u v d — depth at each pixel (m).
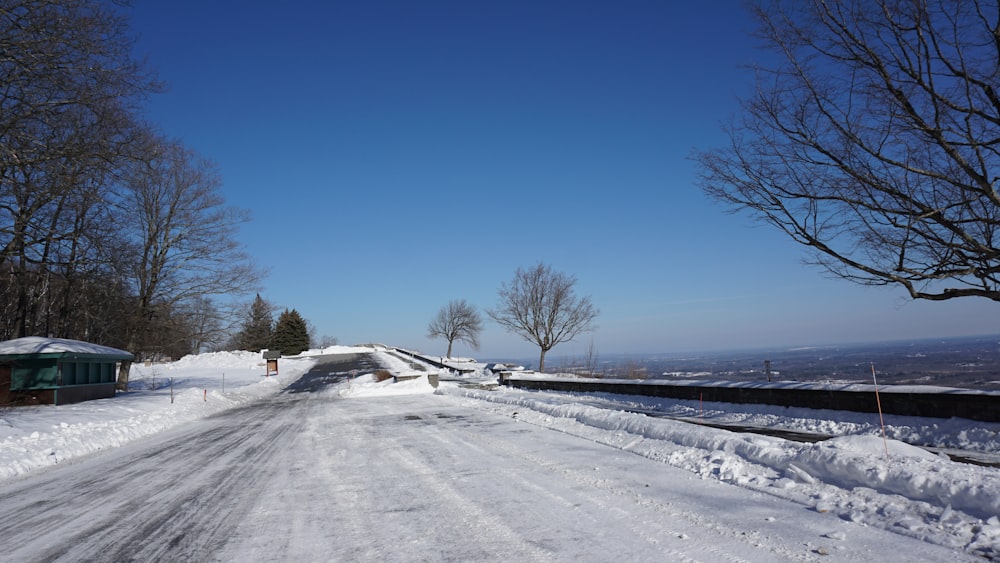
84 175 18.34
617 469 8.86
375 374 41.19
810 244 10.95
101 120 17.27
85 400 25.25
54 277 29.89
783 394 14.19
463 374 44.78
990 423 9.93
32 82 15.88
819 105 10.16
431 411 20.25
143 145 21.39
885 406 11.83
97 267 26.92
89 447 14.37
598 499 7.11
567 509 6.72
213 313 37.41
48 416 18.61
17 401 22.67
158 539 6.21
